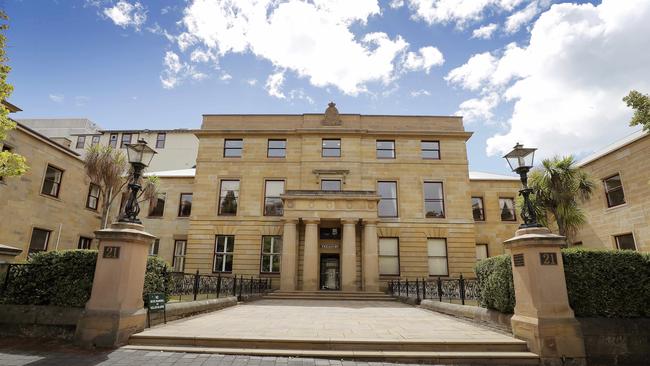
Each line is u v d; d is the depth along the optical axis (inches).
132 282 330.3
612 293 312.8
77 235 935.0
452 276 1004.6
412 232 1037.2
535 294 303.1
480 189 1182.9
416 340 310.2
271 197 1075.9
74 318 328.2
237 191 1085.8
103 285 320.2
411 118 1148.5
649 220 768.9
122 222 344.2
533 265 308.8
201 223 1050.1
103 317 307.9
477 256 1133.1
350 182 1072.8
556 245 311.7
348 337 322.0
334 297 826.8
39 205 812.6
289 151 1107.3
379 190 1079.6
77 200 938.1
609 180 887.7
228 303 601.0
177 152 1657.2
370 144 1114.1
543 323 293.0
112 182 777.6
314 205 942.4
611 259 320.8
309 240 922.1
